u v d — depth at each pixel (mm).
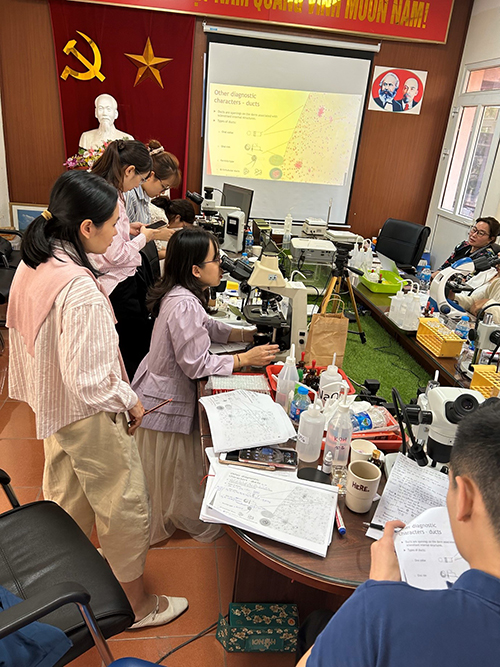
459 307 3195
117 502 1501
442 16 5020
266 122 5238
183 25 4805
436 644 542
